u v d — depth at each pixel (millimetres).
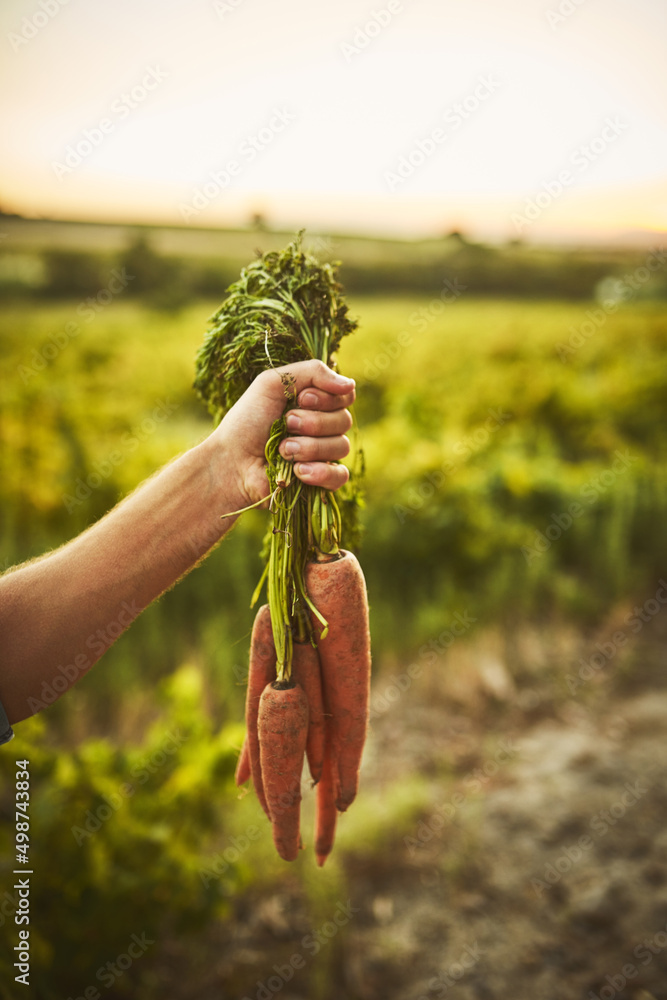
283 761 1200
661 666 3865
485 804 2867
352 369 12469
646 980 2096
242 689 3484
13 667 974
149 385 12352
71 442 5578
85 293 35188
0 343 17016
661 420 8000
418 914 2367
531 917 2342
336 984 2127
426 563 4355
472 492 4625
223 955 2213
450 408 8102
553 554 4840
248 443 1090
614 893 2406
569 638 4152
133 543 1034
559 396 7883
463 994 2090
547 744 3258
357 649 1266
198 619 4105
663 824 2717
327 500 1232
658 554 5012
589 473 6031
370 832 2617
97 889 1874
